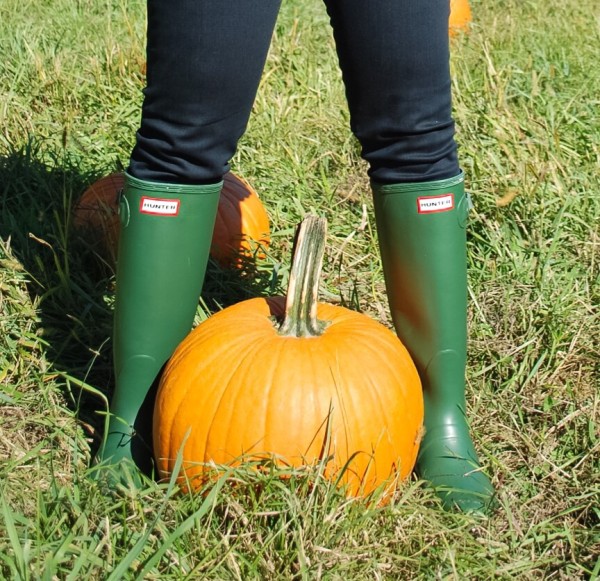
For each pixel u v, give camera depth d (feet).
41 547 5.77
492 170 12.07
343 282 10.04
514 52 18.70
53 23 18.97
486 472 7.31
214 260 9.95
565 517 6.88
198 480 6.45
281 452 6.26
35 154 11.72
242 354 6.48
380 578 5.92
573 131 13.67
